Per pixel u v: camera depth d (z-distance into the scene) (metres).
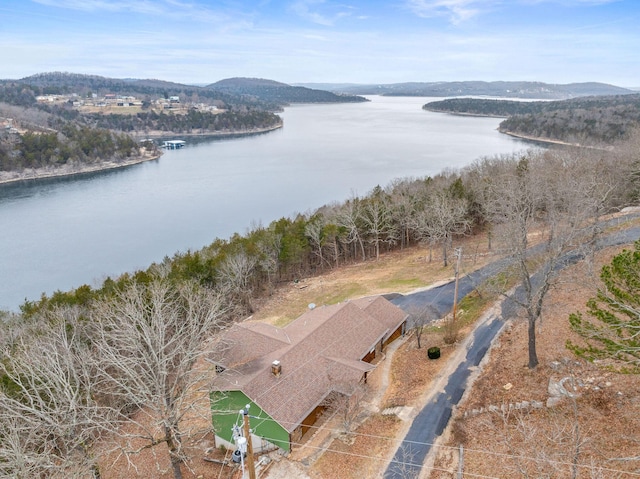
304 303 54.97
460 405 30.41
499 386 30.64
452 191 71.12
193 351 29.03
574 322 21.09
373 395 33.25
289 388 29.59
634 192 62.41
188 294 40.84
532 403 27.62
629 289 19.17
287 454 27.92
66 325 37.44
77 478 24.08
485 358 35.38
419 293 51.50
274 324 49.41
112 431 25.45
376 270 63.62
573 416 25.38
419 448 27.14
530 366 30.91
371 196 83.69
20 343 31.92
